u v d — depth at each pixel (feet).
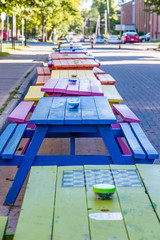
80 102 18.21
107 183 10.40
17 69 64.95
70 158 15.15
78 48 64.28
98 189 9.11
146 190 9.84
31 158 15.08
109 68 71.46
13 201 15.12
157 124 28.55
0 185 17.69
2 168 20.15
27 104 21.90
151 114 31.83
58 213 8.58
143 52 129.39
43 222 8.19
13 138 16.20
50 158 15.15
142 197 9.39
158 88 45.88
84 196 9.50
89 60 39.52
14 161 15.08
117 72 64.23
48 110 16.52
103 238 7.47
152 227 7.88
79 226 7.97
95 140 25.11
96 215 8.41
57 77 29.91
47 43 227.61
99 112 16.19
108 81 28.71
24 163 15.05
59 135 19.53
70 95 22.38
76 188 10.03
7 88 42.73
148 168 11.49
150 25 265.13
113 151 15.16
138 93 42.45
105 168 11.61
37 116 15.53
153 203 8.95
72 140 19.79
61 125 15.49
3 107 31.99
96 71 34.83
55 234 7.65
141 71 65.36
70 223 8.09
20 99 37.27
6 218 9.29
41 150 22.85
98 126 15.31
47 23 277.64
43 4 93.61
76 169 11.56
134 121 18.63
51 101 18.35
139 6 316.19
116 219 8.23
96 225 7.97
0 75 55.67
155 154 14.11
